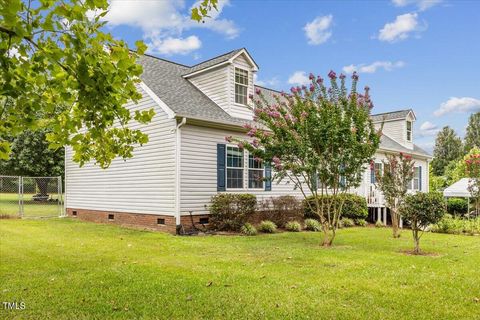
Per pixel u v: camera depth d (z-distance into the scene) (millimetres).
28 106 2602
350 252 8203
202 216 12141
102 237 10359
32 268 6355
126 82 2730
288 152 9469
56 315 4184
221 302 4609
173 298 4754
